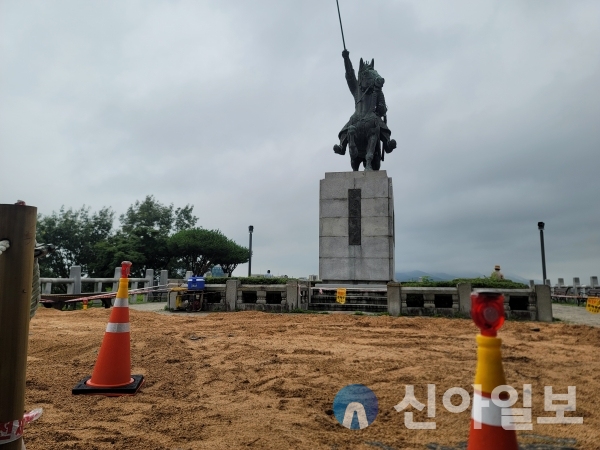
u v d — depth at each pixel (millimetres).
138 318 12008
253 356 6887
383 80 18688
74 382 5305
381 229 16328
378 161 18828
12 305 2480
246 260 40938
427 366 6172
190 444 3453
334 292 15422
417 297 13727
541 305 12430
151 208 44094
